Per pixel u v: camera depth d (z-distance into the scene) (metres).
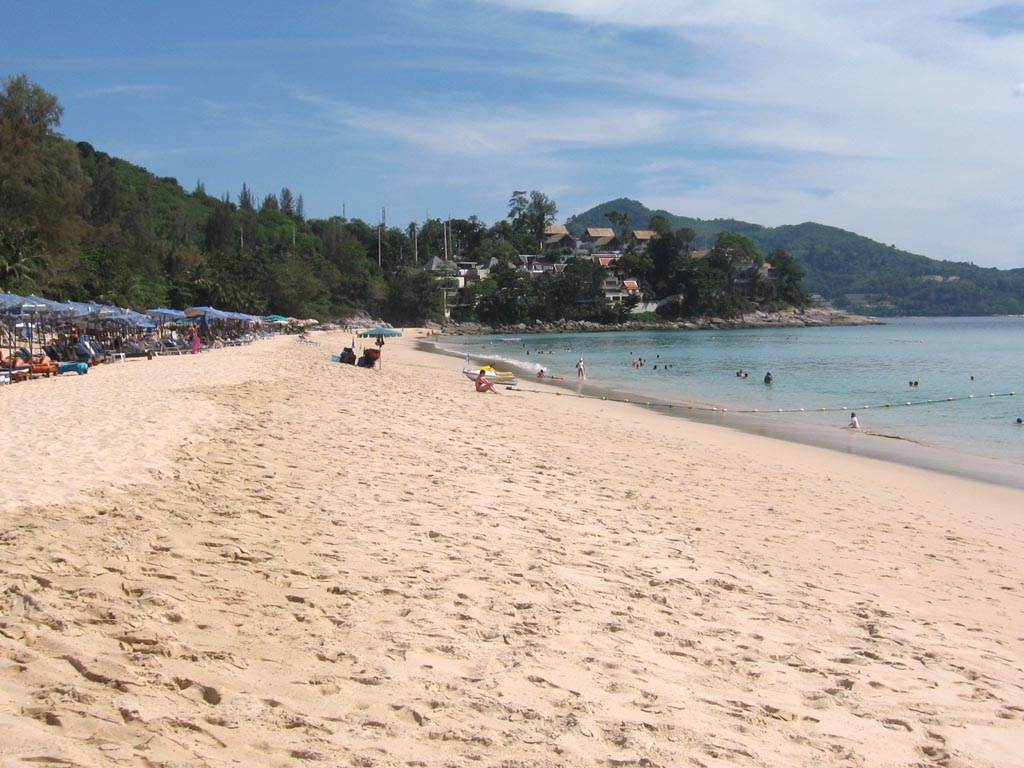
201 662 5.28
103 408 16.84
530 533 10.22
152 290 98.12
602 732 5.08
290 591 6.94
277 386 25.44
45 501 8.73
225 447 13.24
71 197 67.94
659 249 173.62
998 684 6.89
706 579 9.09
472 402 27.48
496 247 177.62
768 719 5.67
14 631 5.29
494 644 6.39
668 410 30.67
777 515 13.18
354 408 21.50
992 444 23.19
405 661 5.80
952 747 5.57
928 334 129.62
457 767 4.40
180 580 6.80
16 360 26.94
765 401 34.56
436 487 12.35
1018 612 9.14
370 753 4.43
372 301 140.50
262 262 122.25
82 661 4.96
